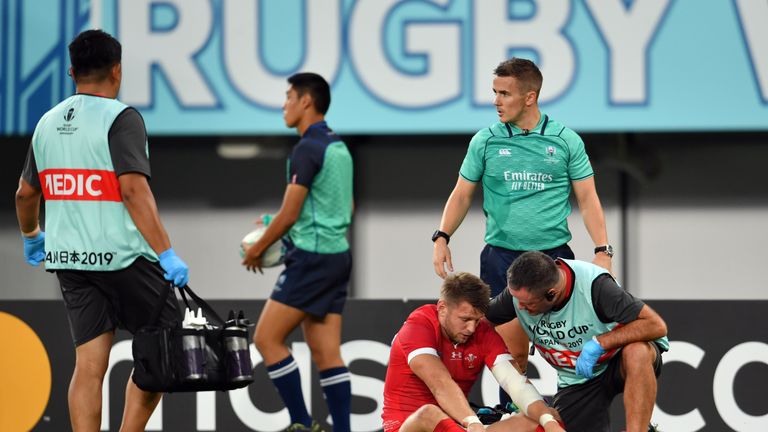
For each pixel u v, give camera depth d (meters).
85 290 16.14
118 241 15.86
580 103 26.62
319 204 19.81
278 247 20.33
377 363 21.95
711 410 21.31
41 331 21.95
